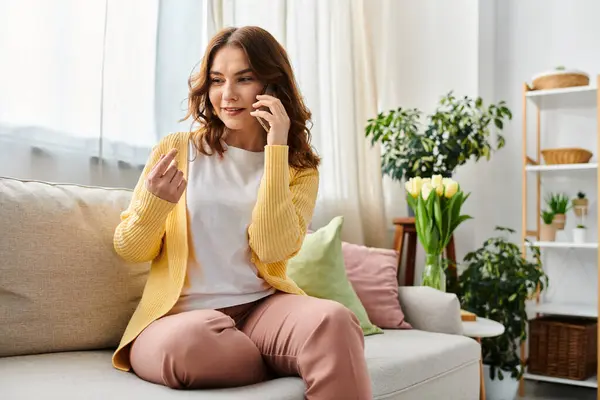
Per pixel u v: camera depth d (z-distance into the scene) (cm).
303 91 280
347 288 207
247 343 120
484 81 335
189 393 110
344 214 295
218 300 137
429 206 231
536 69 345
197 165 147
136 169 207
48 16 180
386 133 295
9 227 139
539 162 332
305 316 122
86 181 191
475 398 199
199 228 140
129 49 204
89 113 191
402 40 351
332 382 113
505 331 272
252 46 142
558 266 335
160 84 215
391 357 163
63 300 144
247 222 142
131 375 126
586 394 300
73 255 147
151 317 133
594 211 328
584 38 335
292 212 137
